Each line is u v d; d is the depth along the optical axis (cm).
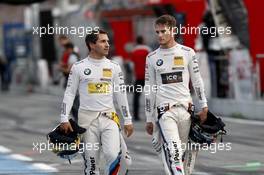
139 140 2698
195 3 3816
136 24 5250
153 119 1510
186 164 1517
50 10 5778
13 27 6500
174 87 1477
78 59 2700
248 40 3481
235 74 3512
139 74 3394
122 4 5253
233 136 2727
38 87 6028
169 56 1477
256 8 3434
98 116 1475
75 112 2403
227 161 2120
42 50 6044
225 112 3531
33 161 2230
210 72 3647
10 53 6538
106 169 1477
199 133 1480
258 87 3362
